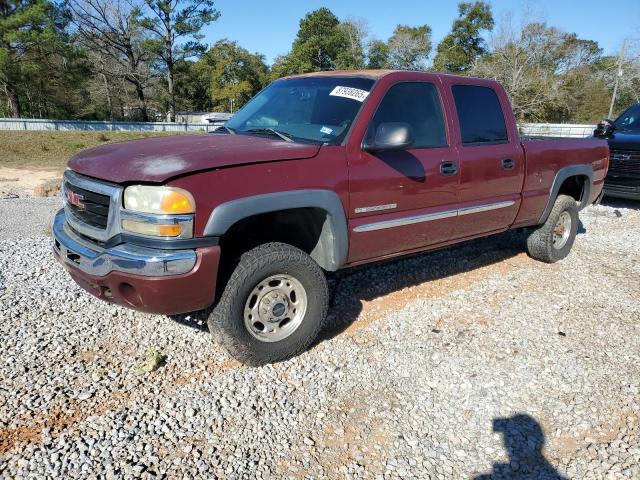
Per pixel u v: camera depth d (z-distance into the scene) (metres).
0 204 9.05
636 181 9.08
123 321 4.00
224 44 63.09
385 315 4.35
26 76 34.94
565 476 2.68
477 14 51.81
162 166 2.96
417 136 4.12
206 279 3.00
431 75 4.32
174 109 49.41
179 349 3.65
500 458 2.78
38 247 5.75
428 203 4.16
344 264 3.78
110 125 37.03
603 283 5.36
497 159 4.68
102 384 3.20
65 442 2.69
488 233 4.99
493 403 3.23
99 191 3.09
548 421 3.10
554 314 4.55
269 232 3.78
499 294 4.94
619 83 48.38
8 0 35.00
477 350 3.85
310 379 3.38
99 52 45.22
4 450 2.62
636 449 2.88
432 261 5.75
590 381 3.52
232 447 2.73
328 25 62.66
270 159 3.22
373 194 3.73
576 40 46.72
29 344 3.60
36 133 29.00
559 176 5.52
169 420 2.91
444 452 2.80
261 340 3.40
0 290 4.42
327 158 3.49
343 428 2.94
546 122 41.72
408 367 3.58
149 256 2.89
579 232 7.61
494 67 40.12
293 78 4.68
